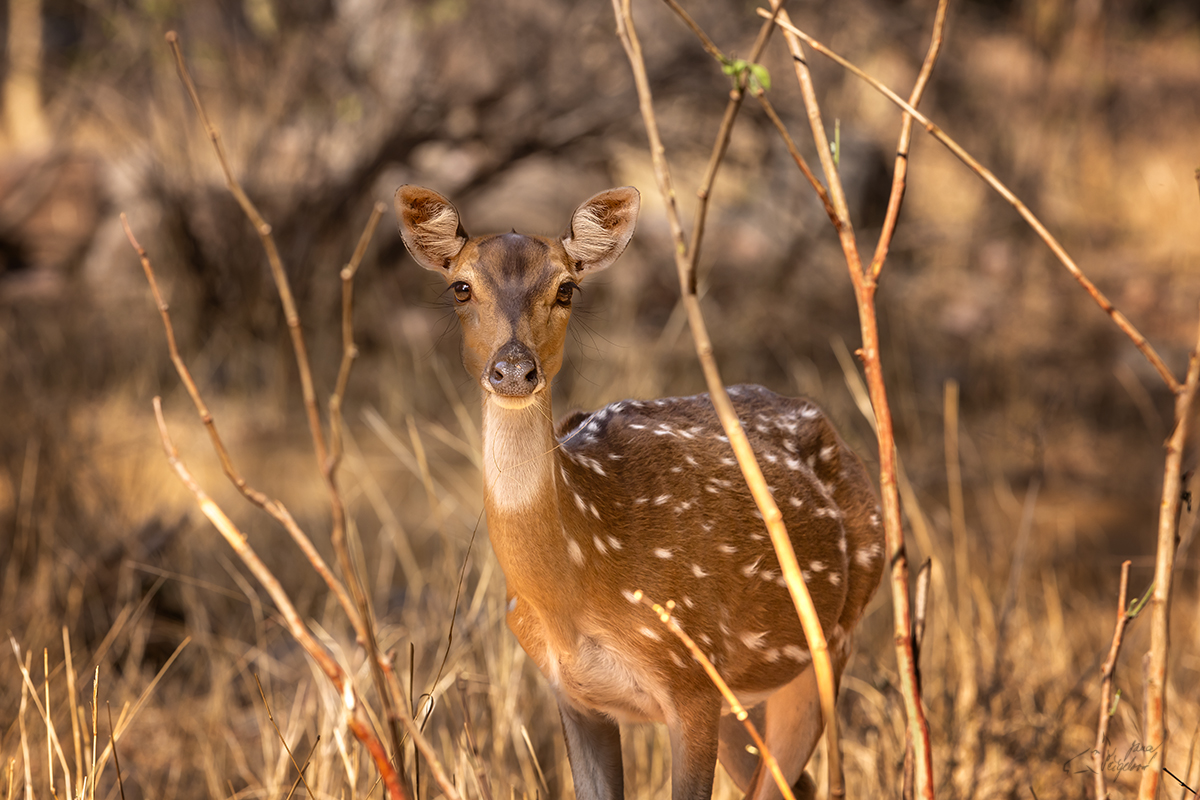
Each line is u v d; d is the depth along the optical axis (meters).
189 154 16.67
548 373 5.01
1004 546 10.94
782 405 6.17
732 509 5.39
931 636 7.84
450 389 10.28
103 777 6.87
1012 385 15.45
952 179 21.33
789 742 5.98
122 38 18.00
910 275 18.39
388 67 17.06
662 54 16.92
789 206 18.69
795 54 3.92
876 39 20.11
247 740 7.49
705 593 5.25
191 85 3.62
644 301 17.23
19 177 18.72
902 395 15.07
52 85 19.77
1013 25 22.41
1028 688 7.28
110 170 18.83
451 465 12.80
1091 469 13.73
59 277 17.86
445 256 5.22
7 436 10.27
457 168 18.09
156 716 7.55
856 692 7.66
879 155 20.48
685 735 5.24
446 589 8.34
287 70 16.72
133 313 16.12
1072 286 17.81
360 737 3.58
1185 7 27.62
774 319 16.45
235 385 15.02
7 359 13.12
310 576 9.45
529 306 4.92
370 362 15.76
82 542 9.09
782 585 5.48
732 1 17.03
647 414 5.77
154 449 12.55
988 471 13.38
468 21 17.06
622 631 5.14
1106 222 20.03
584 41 17.31
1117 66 23.59
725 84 16.84
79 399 12.48
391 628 7.94
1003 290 17.97
